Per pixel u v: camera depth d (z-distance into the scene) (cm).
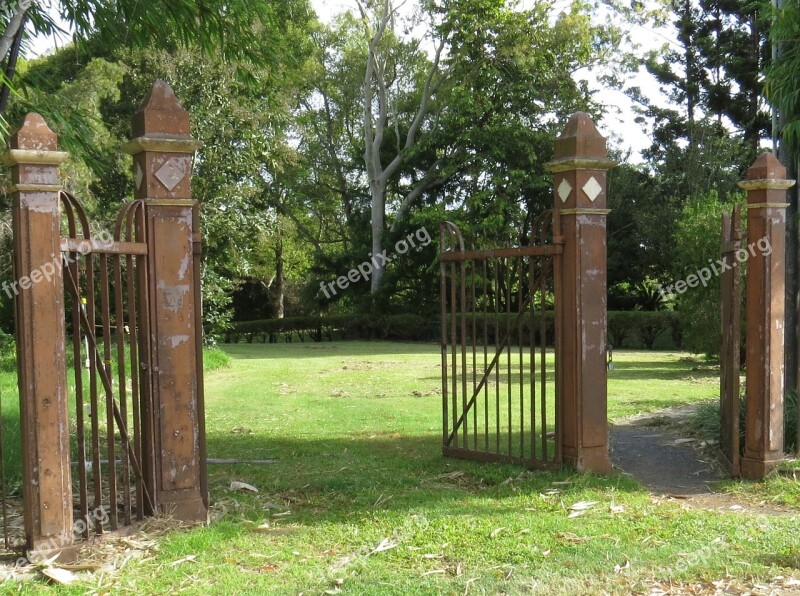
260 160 1762
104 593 324
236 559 368
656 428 751
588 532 405
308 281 3450
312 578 339
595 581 331
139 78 1563
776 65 633
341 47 3061
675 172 2597
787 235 612
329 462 596
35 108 657
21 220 346
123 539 390
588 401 539
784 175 527
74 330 383
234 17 722
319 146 3184
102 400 934
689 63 2748
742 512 452
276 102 1603
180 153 423
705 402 875
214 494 498
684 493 507
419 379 1309
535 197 2580
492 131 2414
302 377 1366
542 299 556
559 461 546
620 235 2706
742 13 2525
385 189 2980
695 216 1367
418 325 2748
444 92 2689
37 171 348
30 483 351
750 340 533
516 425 807
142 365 422
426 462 593
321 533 410
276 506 468
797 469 518
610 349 1426
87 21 709
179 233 424
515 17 2459
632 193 2691
